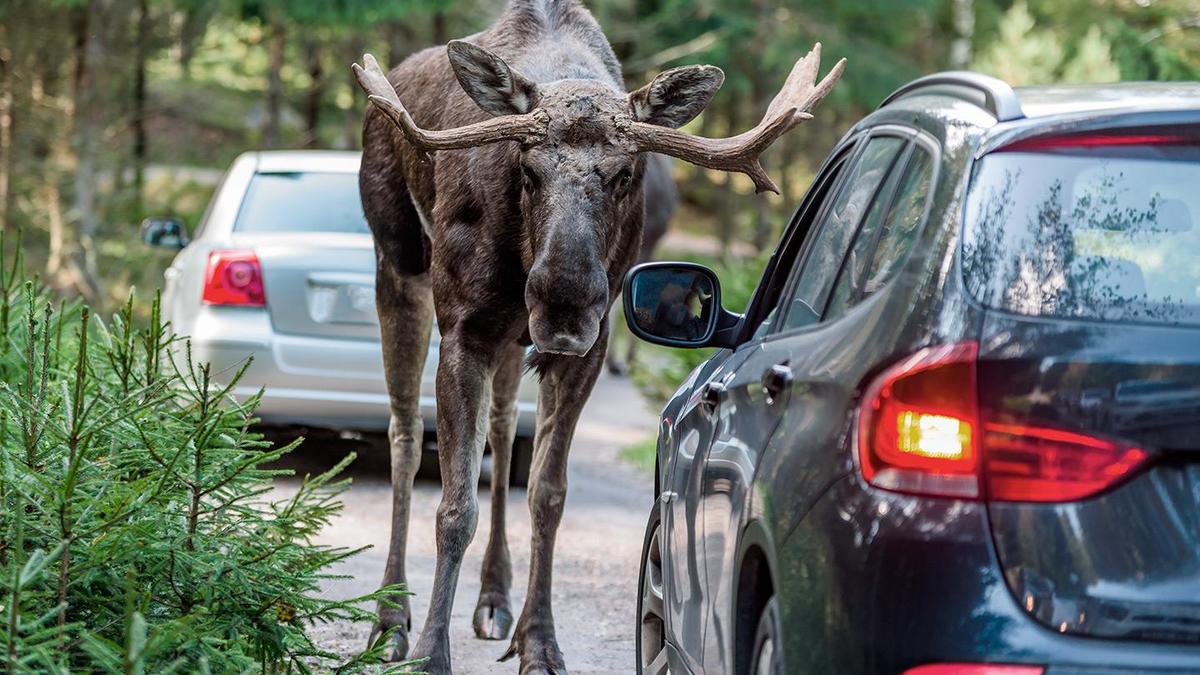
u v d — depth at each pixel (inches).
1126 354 140.6
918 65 1670.8
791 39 1514.5
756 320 230.5
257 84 1708.9
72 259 1006.4
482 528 458.6
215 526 241.1
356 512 465.4
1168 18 862.5
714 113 1829.5
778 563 156.3
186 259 506.9
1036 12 1435.8
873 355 149.9
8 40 1037.2
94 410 243.9
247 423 253.9
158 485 223.0
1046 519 138.6
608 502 527.8
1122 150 153.4
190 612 225.3
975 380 141.1
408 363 344.5
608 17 1492.4
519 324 296.8
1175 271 145.9
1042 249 146.9
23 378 306.3
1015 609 137.6
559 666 290.0
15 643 189.9
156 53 1228.5
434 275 301.0
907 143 180.2
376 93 271.3
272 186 509.7
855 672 142.3
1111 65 807.7
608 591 386.6
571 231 253.0
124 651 196.9
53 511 214.7
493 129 263.6
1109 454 139.0
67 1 1008.9
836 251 190.4
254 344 477.7
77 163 1041.5
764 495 165.0
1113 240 147.6
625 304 231.0
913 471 141.7
